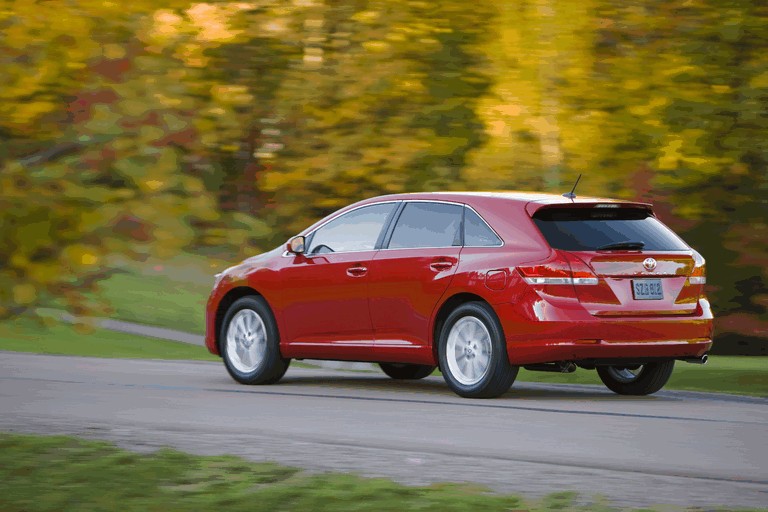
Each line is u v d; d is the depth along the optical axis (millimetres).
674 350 31328
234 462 20375
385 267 33094
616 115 40594
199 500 17531
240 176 37188
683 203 44438
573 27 40375
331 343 34156
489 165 41406
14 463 20188
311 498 17500
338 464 20953
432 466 20828
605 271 30750
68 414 28078
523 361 30609
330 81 39031
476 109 41125
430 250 32406
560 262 30469
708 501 18016
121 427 25547
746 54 40031
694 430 26031
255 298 35812
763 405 31125
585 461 22219
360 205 34469
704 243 59219
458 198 32500
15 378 37188
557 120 40906
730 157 40938
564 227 31125
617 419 27703
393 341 32969
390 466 20797
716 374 42562
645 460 22359
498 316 30797
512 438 24859
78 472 19484
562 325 30172
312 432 25609
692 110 40219
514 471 20438
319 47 39438
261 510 16906
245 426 26406
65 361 45094
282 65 38469
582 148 41062
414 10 39500
